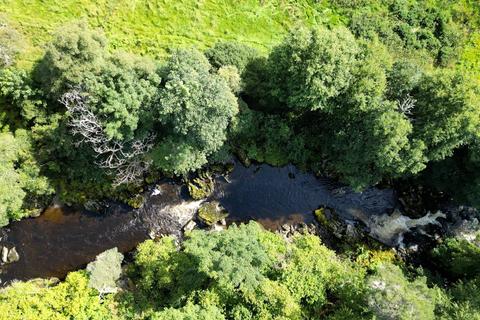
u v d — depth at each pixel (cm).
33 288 4838
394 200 5975
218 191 5650
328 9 6112
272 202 5772
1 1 5519
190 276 4725
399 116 4666
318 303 4581
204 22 5894
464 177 5322
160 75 4819
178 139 4856
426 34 6141
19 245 5147
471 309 4441
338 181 5909
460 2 6272
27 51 5397
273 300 4375
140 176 5416
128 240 5362
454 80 4750
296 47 4766
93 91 4544
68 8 5650
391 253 5700
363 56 4934
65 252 5212
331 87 4778
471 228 5884
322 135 5631
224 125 4834
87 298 4653
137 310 4728
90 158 5194
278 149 5731
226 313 4559
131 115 4569
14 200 4728
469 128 4706
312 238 5078
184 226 5488
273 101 5428
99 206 5344
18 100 4928
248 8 5997
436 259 5616
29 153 4934
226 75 4962
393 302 4103
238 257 4300
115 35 5678
